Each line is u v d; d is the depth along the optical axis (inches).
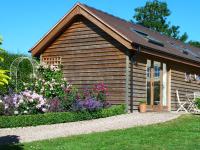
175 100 978.1
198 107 884.6
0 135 554.3
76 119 703.1
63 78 855.1
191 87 1056.8
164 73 948.6
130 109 829.8
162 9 2301.9
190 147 467.5
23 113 688.4
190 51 1151.6
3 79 376.8
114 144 480.7
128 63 828.6
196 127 603.2
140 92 857.5
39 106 700.0
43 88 788.0
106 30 834.8
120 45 839.7
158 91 920.3
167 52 901.8
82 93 817.5
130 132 558.6
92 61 875.4
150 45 874.8
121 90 831.1
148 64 888.9
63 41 920.3
